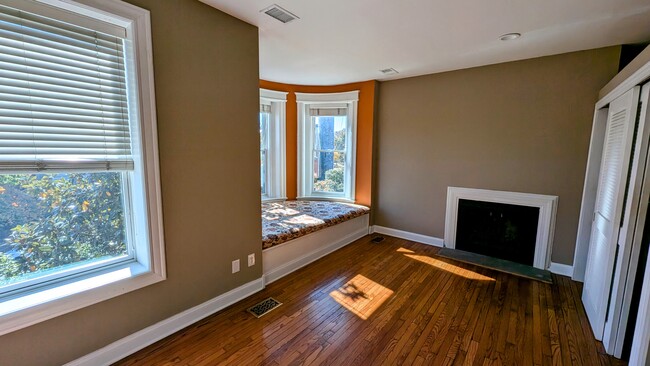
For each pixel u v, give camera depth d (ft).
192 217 6.72
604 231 6.95
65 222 5.35
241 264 8.09
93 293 5.22
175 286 6.55
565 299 8.38
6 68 4.38
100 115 5.35
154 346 6.15
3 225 4.74
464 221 12.10
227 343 6.33
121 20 5.20
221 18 6.83
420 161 12.96
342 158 15.14
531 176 10.39
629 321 5.89
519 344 6.45
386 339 6.57
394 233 14.16
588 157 9.18
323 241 11.63
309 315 7.45
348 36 8.21
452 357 6.03
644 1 6.01
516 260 11.02
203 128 6.72
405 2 6.24
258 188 8.35
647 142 5.46
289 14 6.89
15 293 4.83
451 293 8.68
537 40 8.34
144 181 5.74
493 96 10.89
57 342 4.97
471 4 6.31
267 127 14.57
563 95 9.58
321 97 14.67
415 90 12.75
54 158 4.89
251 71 7.70
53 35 4.75
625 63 8.94
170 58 5.93
